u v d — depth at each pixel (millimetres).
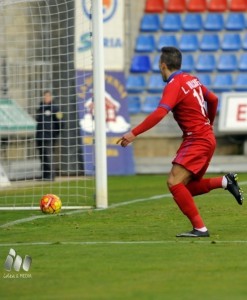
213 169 70500
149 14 76312
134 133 30781
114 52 70312
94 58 44344
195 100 31469
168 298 20906
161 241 31078
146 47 75688
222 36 76938
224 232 33219
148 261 26656
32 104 63906
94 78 44250
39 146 60188
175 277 23906
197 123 31531
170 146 73250
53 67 62688
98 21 44219
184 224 35781
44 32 61875
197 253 27984
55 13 55281
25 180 56250
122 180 63250
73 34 60781
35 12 64250
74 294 21797
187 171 31656
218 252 28141
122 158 69000
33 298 21453
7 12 64250
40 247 30250
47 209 40656
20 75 63156
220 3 77000
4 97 64125
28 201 48094
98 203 43594
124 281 23484
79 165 59656
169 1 76812
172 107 31125
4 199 49281
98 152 43719
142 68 75250
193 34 76688
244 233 32875
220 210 40438
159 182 60719
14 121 61719
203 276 23984
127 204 44844
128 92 74812
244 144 72250
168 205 43344
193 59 76312
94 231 34438
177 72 31688
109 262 26625
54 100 62406
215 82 76000
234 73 76312
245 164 71062
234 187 32625
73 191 51844
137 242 30969
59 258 27625
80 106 61938
